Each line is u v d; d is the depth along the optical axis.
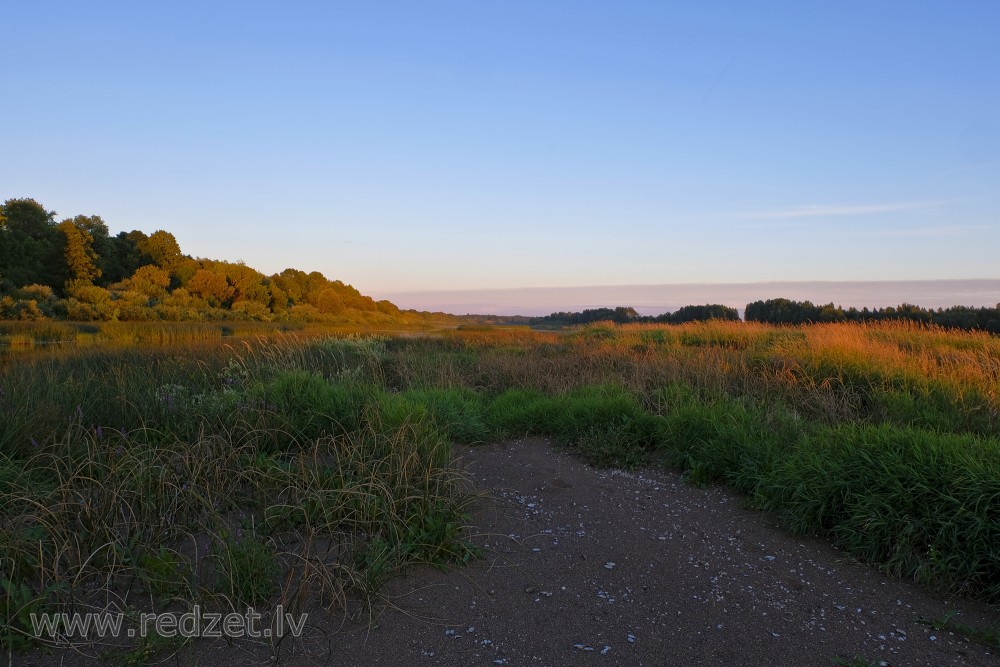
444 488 4.67
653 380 9.52
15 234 56.41
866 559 4.16
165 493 4.18
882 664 3.01
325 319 66.25
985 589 3.66
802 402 7.93
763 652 3.09
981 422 6.79
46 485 4.31
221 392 7.63
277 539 4.02
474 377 10.86
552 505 5.12
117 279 66.12
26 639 2.88
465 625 3.26
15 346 20.25
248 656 2.89
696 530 4.68
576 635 3.20
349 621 3.23
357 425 6.10
